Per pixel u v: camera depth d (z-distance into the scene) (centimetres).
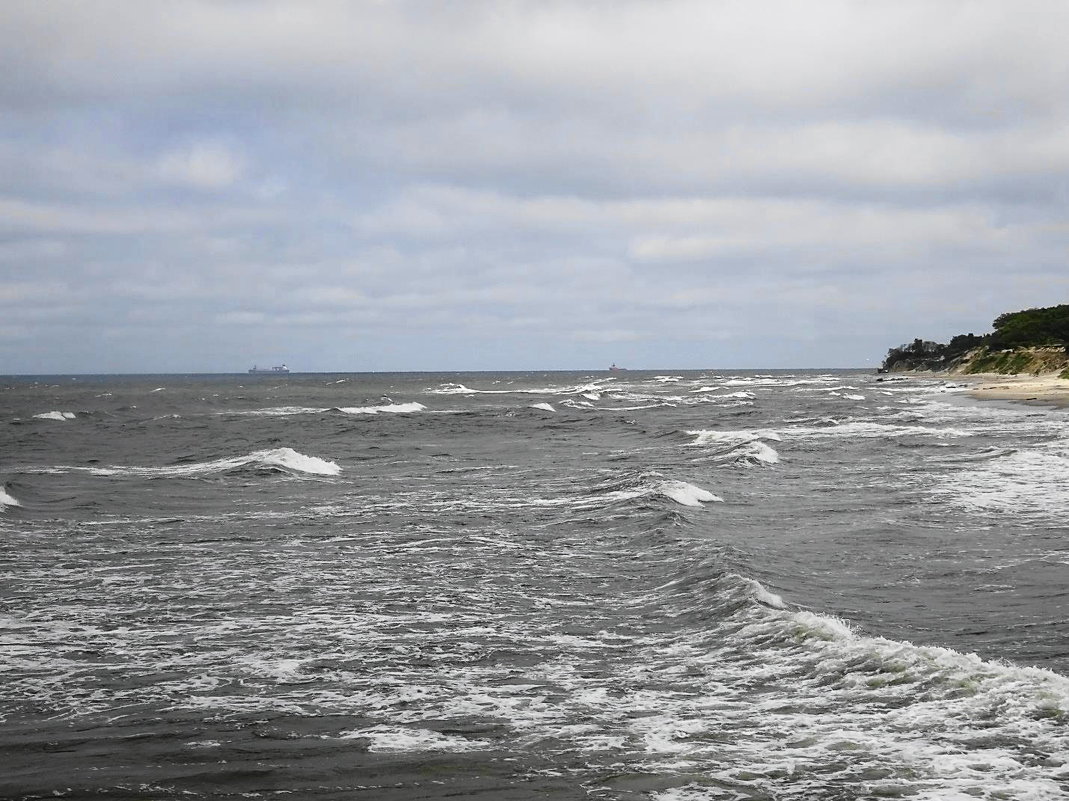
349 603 1405
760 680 1023
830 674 1021
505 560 1717
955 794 736
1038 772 768
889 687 969
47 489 2733
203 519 2209
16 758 838
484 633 1239
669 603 1388
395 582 1545
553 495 2566
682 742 857
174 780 790
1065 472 2795
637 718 921
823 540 1855
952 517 2084
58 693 1009
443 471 3266
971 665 986
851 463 3234
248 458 3447
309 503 2472
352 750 850
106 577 1588
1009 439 3969
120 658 1134
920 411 6391
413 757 832
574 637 1220
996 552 1705
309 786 777
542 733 885
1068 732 837
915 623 1253
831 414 6250
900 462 3222
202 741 873
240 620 1309
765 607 1280
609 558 1730
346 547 1850
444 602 1409
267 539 1942
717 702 960
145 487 2800
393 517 2214
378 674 1068
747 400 8681
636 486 2541
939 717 887
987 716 882
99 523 2158
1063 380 10288
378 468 3397
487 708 955
